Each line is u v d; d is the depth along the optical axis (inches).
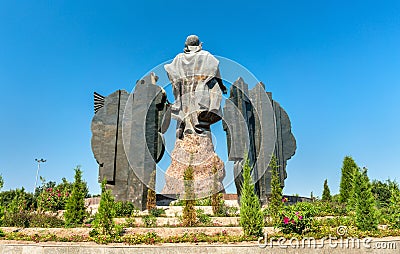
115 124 804.0
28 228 541.6
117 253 391.5
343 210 705.0
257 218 453.4
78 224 566.9
